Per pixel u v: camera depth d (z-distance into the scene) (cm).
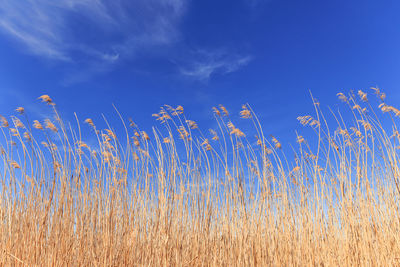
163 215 296
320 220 312
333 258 298
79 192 287
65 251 264
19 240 272
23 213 279
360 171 311
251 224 316
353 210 303
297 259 308
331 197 317
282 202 328
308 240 307
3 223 275
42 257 256
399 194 285
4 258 261
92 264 270
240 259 300
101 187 295
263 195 328
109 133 326
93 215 285
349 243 296
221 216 317
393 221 286
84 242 275
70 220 277
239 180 327
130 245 283
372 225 293
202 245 303
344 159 322
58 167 286
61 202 272
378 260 279
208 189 321
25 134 300
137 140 342
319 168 327
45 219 266
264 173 334
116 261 277
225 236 312
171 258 287
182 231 306
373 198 300
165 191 308
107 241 275
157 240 289
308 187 325
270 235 319
